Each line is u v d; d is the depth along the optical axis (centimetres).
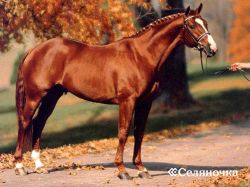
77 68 1270
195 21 1212
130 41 1251
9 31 1866
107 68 1248
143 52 1229
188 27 1215
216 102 3262
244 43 6103
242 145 1817
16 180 1266
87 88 1263
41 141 2616
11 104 4150
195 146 1842
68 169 1402
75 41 1302
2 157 1738
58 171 1374
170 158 1608
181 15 1226
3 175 1338
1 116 3772
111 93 1247
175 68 2977
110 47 1266
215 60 6525
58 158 1642
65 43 1293
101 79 1252
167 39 1228
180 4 2759
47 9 1658
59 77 1285
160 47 1227
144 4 1742
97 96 1260
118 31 1717
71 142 2480
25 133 1327
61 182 1224
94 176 1292
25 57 1320
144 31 1245
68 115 3372
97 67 1257
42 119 1355
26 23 1747
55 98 1354
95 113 3353
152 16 2239
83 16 1686
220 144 1867
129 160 1584
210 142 1928
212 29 6856
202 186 1130
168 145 1892
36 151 1355
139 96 1230
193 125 2466
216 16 6919
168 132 2277
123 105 1235
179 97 2977
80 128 2931
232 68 1192
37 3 1667
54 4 1653
